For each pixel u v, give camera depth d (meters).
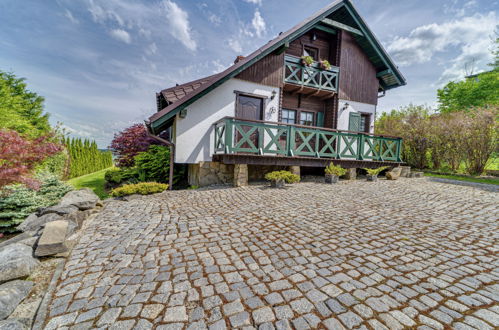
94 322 1.46
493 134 7.48
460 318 1.46
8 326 1.37
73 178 11.19
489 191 5.57
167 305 1.61
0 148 3.43
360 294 1.71
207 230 3.05
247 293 1.73
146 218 3.61
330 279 1.91
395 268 2.08
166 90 7.38
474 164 8.12
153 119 5.75
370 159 8.29
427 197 4.91
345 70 8.47
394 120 11.34
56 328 1.42
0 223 3.73
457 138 8.27
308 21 7.14
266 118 7.52
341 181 7.05
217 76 6.29
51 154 4.14
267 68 7.40
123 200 4.98
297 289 1.78
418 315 1.49
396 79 8.98
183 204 4.49
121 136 10.01
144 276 1.98
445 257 2.29
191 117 6.53
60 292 1.78
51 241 2.38
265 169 7.64
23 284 1.84
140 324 1.44
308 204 4.35
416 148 9.96
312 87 7.96
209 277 1.95
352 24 8.28
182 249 2.50
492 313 1.50
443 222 3.34
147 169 8.04
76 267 2.14
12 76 12.39
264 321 1.45
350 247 2.52
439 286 1.81
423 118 9.66
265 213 3.80
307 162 7.00
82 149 12.62
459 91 14.20
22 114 12.17
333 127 8.49
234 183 6.34
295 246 2.55
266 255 2.34
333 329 1.38
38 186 3.83
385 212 3.83
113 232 3.02
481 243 2.62
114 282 1.90
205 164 6.73
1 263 1.99
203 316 1.50
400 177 8.04
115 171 9.55
